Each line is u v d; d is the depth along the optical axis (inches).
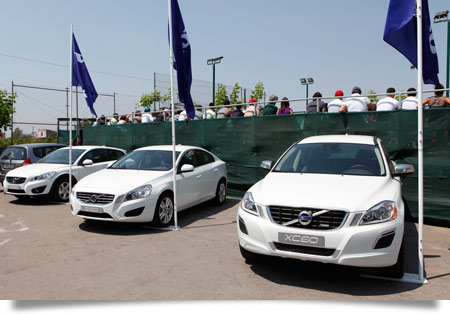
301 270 166.2
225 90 728.3
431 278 157.6
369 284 150.6
